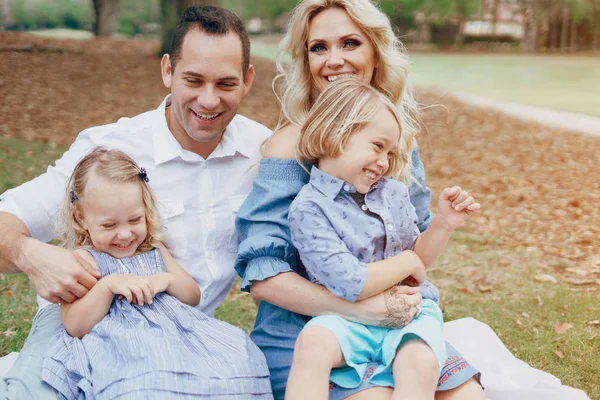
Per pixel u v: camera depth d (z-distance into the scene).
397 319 2.28
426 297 2.60
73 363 2.21
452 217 2.42
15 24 41.09
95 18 29.00
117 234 2.42
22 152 8.81
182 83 2.57
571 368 3.93
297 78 2.86
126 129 2.77
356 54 2.75
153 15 44.06
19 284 4.96
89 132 2.79
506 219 7.70
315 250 2.29
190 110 2.60
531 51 41.75
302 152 2.44
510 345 4.25
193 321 2.35
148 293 2.31
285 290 2.35
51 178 2.72
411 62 2.95
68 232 2.50
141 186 2.48
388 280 2.29
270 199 2.48
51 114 11.49
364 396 2.21
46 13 42.31
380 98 2.40
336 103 2.38
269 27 48.41
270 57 26.05
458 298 5.14
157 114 2.80
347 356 2.22
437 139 12.30
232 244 2.84
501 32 48.31
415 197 2.99
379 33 2.78
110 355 2.19
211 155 2.78
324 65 2.76
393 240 2.43
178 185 2.75
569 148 11.70
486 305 5.00
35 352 2.33
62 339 2.30
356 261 2.28
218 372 2.18
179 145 2.75
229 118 2.67
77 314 2.29
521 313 4.82
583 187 9.17
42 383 2.23
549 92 20.05
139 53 20.45
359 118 2.34
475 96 18.59
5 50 18.09
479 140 12.29
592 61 33.66
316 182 2.42
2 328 4.19
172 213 2.71
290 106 2.83
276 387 2.45
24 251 2.35
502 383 3.06
